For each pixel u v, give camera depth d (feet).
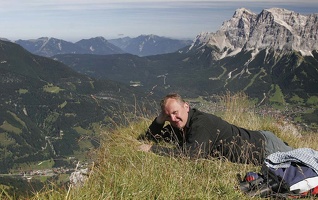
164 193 6.03
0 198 5.28
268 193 6.71
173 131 8.91
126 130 10.11
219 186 6.68
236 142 8.25
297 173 6.91
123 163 7.76
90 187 5.98
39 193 5.47
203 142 8.02
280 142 8.57
